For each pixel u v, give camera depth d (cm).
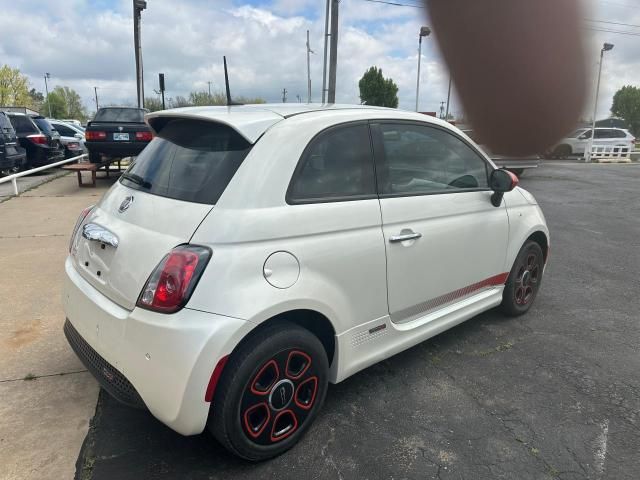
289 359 237
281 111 265
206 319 207
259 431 233
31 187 1072
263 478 232
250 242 220
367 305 274
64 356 333
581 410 293
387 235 278
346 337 266
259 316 217
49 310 404
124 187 277
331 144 261
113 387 233
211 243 214
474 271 351
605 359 357
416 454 251
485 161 362
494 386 317
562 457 252
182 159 254
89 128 1105
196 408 209
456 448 256
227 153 239
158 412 214
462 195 335
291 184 239
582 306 460
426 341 380
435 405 294
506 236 377
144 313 214
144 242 228
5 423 263
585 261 616
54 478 227
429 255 307
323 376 256
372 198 275
